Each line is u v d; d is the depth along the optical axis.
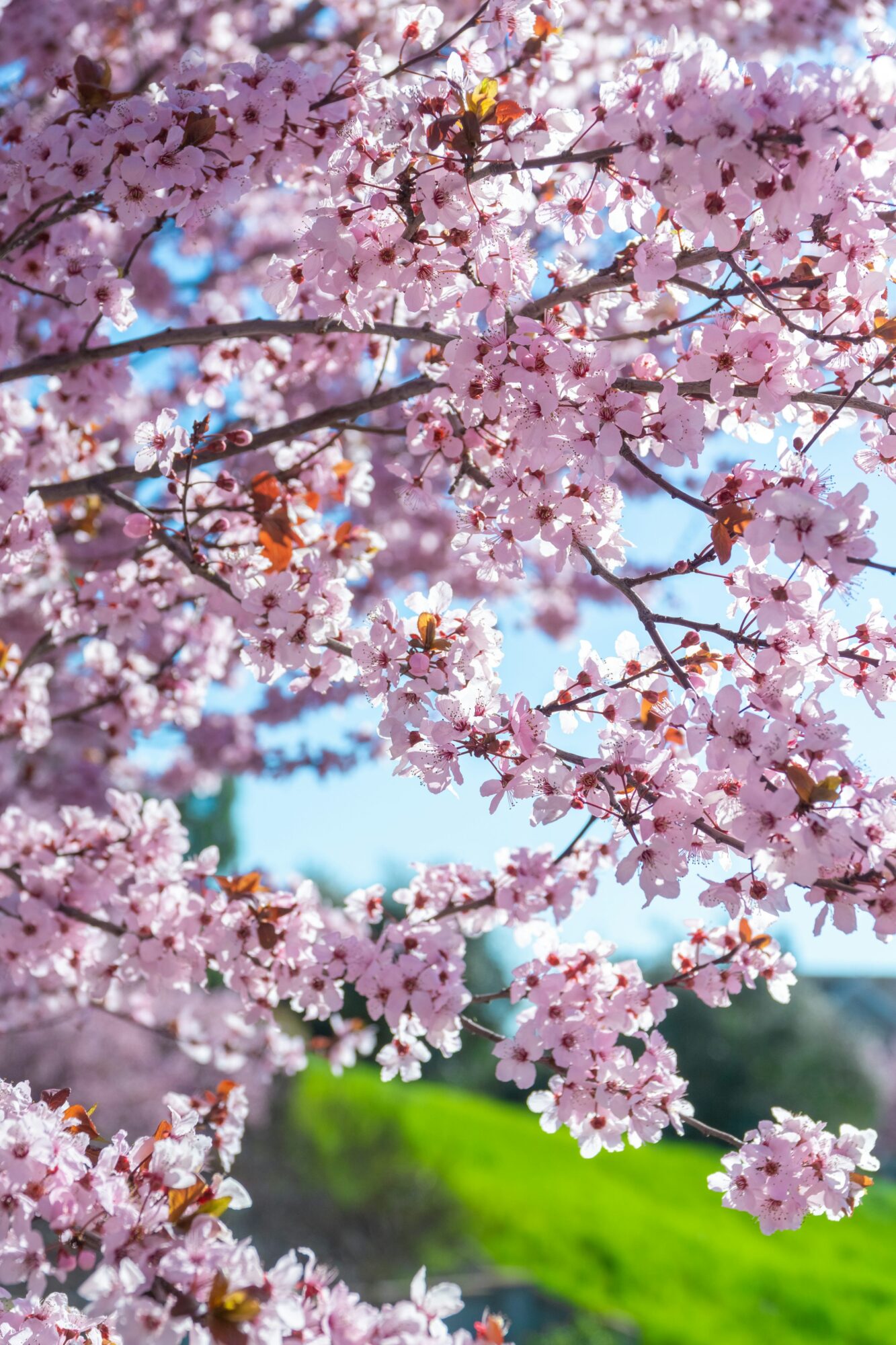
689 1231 16.81
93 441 4.04
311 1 5.39
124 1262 1.90
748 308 2.55
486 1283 13.23
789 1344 13.20
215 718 8.09
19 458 3.69
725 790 2.14
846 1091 26.67
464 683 2.39
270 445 3.43
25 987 4.18
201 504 3.21
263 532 2.95
